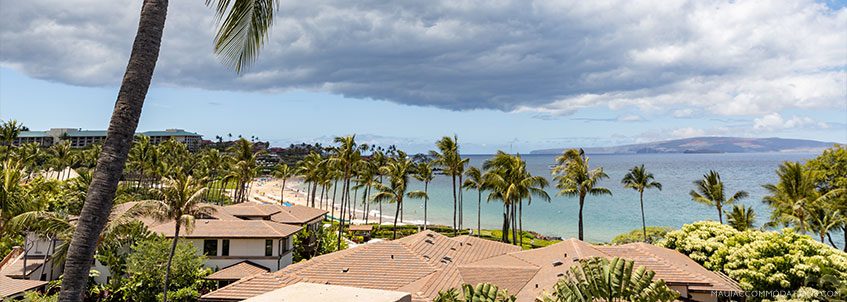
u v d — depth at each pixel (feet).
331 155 249.96
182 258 101.19
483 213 329.93
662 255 82.58
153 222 117.70
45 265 112.16
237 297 60.70
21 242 128.06
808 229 131.64
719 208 170.50
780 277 74.59
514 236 172.86
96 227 19.38
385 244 77.71
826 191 140.97
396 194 199.31
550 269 71.77
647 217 289.12
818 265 74.28
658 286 36.94
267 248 119.44
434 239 88.07
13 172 89.92
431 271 68.23
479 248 91.50
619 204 355.97
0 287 83.82
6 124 228.22
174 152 385.50
